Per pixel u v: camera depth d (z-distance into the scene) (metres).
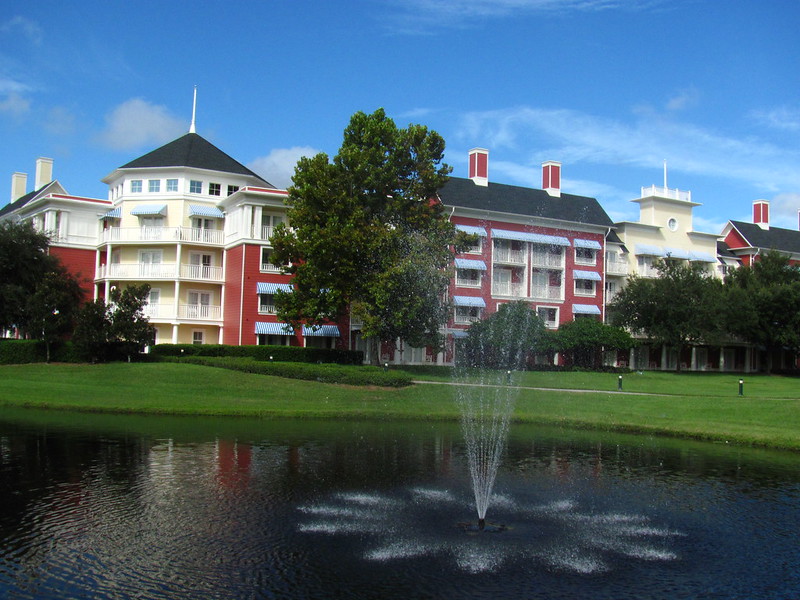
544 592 10.27
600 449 22.52
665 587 10.54
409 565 11.23
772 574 11.12
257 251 52.41
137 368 38.94
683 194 74.88
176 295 53.25
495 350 56.50
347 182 44.28
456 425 27.48
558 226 64.69
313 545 12.08
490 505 15.02
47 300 41.44
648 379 50.56
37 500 14.53
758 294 65.00
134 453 19.58
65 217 58.97
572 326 58.38
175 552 11.58
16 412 27.27
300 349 49.88
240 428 24.92
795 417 29.17
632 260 71.06
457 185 62.88
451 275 45.78
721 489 16.83
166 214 56.09
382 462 19.23
